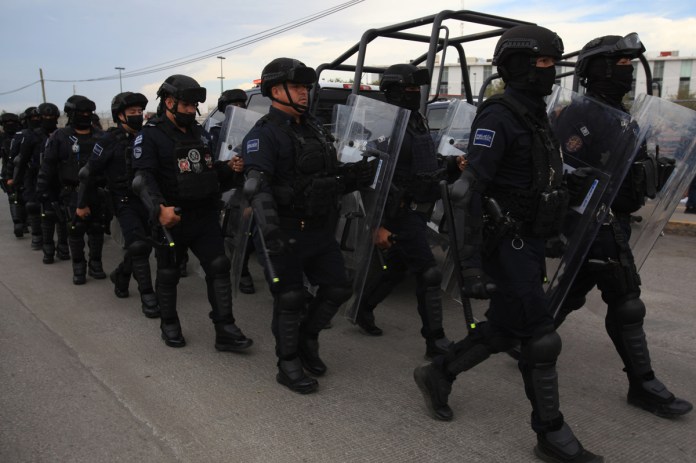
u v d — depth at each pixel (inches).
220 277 153.9
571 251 113.0
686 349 154.5
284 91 120.3
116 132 186.9
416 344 161.8
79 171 201.2
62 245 275.7
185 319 185.6
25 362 148.7
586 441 107.8
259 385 134.2
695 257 266.8
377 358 151.3
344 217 149.6
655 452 103.8
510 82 99.1
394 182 140.8
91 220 223.9
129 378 138.5
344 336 168.7
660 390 116.9
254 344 162.1
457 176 153.5
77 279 229.1
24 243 322.7
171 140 143.7
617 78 115.0
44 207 263.3
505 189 97.8
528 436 110.1
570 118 113.8
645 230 127.8
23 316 188.2
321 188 121.7
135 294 214.1
